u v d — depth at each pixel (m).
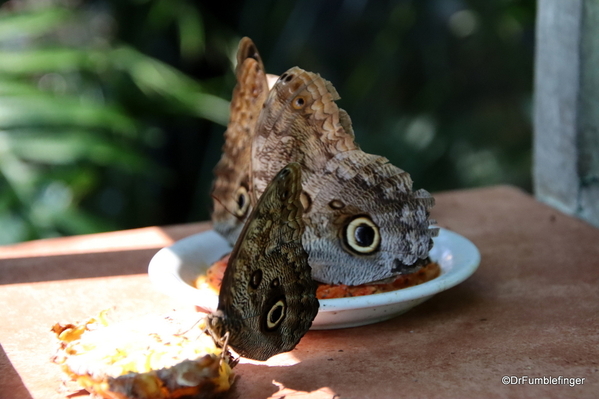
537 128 0.80
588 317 0.58
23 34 1.16
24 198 0.90
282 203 0.50
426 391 0.51
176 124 1.24
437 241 0.63
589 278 0.63
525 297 0.60
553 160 0.78
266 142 0.55
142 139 1.14
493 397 0.50
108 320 0.55
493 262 0.66
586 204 0.75
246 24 1.33
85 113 0.88
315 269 0.57
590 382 0.51
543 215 0.75
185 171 1.27
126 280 0.65
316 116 0.55
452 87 1.50
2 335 0.58
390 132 1.49
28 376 0.53
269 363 0.54
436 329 0.57
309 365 0.54
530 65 1.45
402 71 1.53
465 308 0.59
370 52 1.55
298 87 0.55
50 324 0.59
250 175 0.57
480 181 1.44
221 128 1.26
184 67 1.25
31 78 1.15
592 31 0.71
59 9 1.00
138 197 1.25
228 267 0.49
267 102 0.55
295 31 1.46
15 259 0.69
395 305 0.56
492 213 0.77
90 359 0.50
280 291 0.51
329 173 0.56
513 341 0.55
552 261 0.66
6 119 0.85
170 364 0.50
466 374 0.52
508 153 1.46
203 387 0.49
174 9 1.16
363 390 0.51
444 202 0.80
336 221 0.57
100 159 0.91
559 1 0.74
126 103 1.13
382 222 0.56
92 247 0.71
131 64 1.05
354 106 1.54
